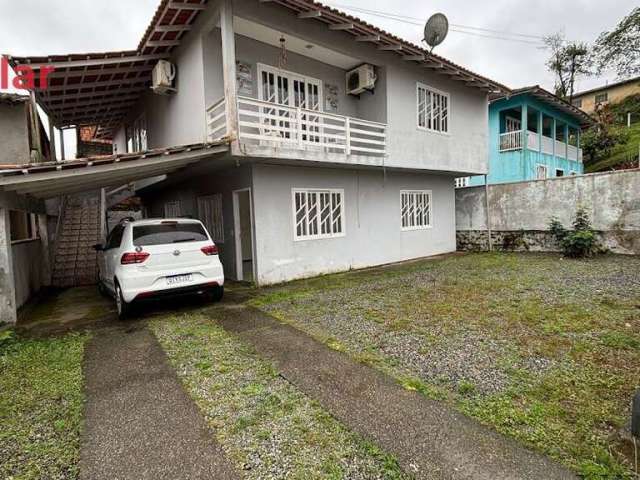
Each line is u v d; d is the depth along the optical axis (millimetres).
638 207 10109
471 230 13945
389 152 9789
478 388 3348
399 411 3014
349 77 10242
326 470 2357
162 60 8680
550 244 11852
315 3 7145
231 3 6715
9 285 5855
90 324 5852
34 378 3844
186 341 4875
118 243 6711
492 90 12680
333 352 4336
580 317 5219
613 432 2643
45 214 9555
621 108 31672
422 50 9422
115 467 2459
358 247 10578
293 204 9031
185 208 12281
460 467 2338
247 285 8617
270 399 3277
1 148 8016
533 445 2525
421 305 6207
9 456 2605
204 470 2402
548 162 18781
